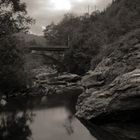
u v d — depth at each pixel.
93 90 24.39
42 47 79.94
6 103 35.16
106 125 18.12
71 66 70.62
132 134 15.05
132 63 22.98
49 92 46.66
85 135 16.73
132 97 16.28
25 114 26.89
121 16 62.66
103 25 76.06
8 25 29.25
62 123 21.56
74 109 28.33
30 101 36.75
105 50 40.47
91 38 69.12
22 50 38.91
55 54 82.88
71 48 72.44
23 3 30.62
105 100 18.59
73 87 52.97
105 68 27.03
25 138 16.92
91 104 19.86
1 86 37.97
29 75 48.94
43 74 64.56
